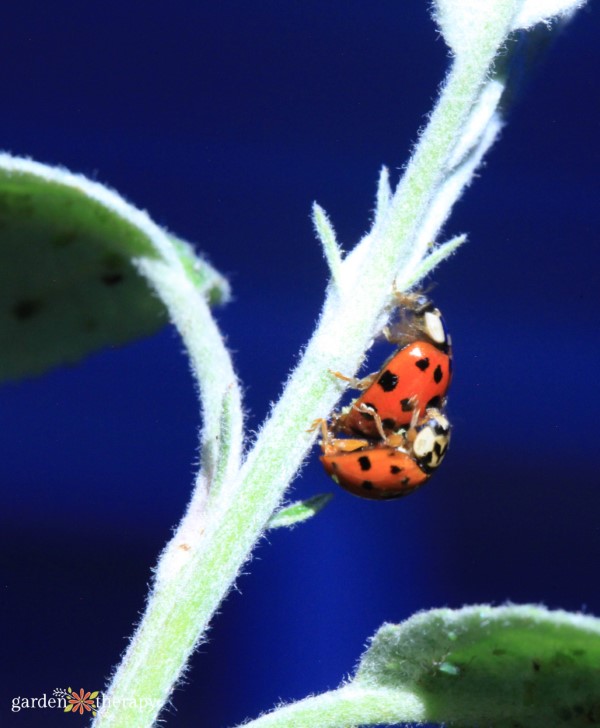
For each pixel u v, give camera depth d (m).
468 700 0.11
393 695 0.11
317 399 0.12
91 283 0.12
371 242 0.12
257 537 0.11
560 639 0.11
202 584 0.11
